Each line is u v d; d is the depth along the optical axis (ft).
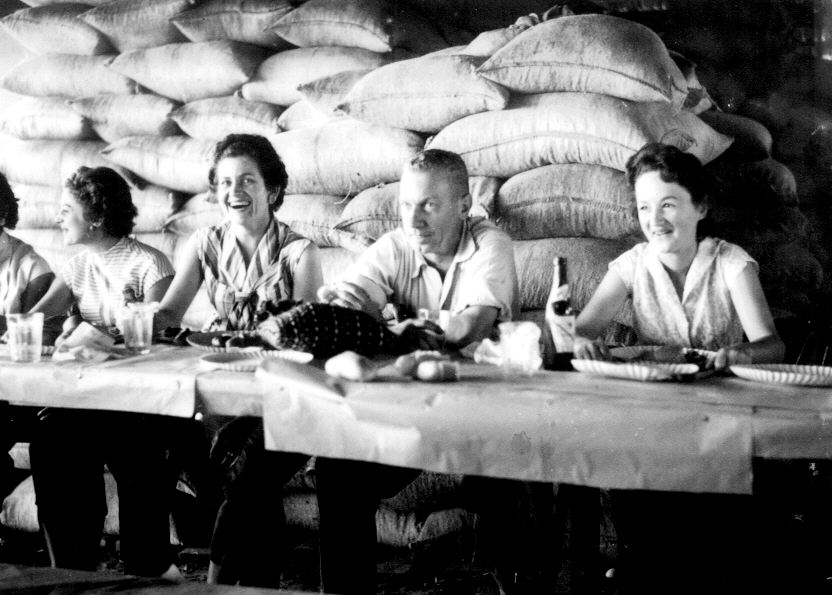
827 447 4.15
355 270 7.50
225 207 7.82
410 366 5.12
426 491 7.83
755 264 6.49
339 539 5.81
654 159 6.42
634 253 6.93
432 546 7.77
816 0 10.00
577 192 8.27
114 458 6.46
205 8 10.77
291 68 10.27
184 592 4.22
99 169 8.38
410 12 10.45
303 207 9.77
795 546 5.99
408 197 6.99
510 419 4.58
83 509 6.44
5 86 12.04
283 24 10.30
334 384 4.88
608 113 8.08
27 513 8.38
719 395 4.66
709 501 5.34
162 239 10.89
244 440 6.38
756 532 5.57
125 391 5.30
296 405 4.91
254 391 5.01
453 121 8.95
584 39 8.27
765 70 10.32
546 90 8.51
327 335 5.86
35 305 8.73
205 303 9.87
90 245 8.48
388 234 7.57
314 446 4.90
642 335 6.89
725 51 10.36
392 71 9.10
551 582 6.29
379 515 8.00
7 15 12.48
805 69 10.18
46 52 11.98
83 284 8.58
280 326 5.80
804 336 7.16
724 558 5.34
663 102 8.22
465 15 10.92
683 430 4.32
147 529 6.51
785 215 9.66
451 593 7.16
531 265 8.35
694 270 6.58
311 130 9.82
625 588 5.51
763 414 4.22
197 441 7.77
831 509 6.15
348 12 10.00
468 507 6.48
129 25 11.14
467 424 4.64
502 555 6.25
